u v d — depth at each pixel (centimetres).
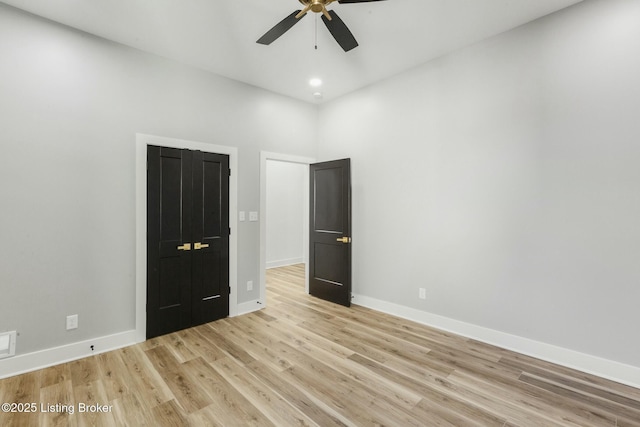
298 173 716
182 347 280
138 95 294
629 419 186
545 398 206
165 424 181
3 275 231
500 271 281
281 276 576
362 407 196
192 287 328
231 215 362
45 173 247
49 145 249
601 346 231
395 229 364
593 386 219
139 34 271
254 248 384
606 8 226
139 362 253
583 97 236
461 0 231
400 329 322
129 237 288
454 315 314
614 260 226
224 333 312
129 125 288
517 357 261
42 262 246
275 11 242
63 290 255
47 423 181
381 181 378
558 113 248
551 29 250
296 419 185
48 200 249
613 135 225
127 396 207
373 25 263
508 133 274
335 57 318
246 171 376
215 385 220
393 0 229
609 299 228
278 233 677
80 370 240
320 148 455
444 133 318
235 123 366
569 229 244
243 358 260
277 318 355
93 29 262
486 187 289
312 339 298
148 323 297
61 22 252
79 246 263
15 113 235
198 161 333
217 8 237
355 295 409
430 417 187
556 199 250
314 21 254
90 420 184
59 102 253
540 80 256
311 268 448
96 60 271
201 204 335
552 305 253
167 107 312
